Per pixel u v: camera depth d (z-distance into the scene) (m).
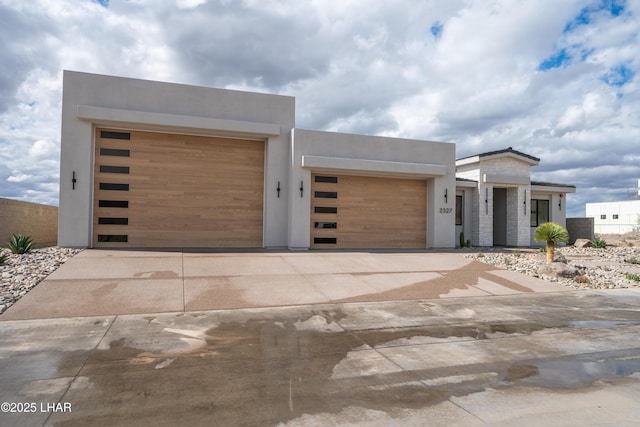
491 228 19.91
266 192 13.93
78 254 10.74
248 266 10.44
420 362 5.00
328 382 4.32
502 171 20.28
